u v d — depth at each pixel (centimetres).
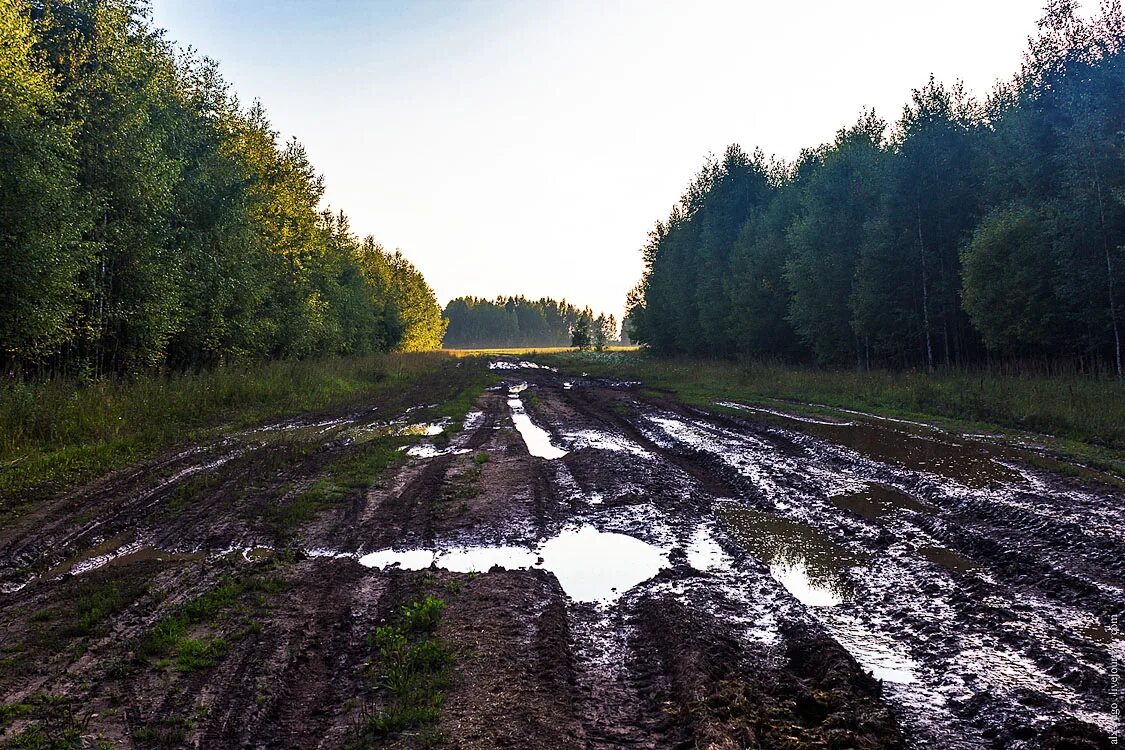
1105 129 2138
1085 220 2123
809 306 3528
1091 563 691
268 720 452
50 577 746
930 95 3009
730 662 524
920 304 3058
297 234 3909
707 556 791
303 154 4022
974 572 712
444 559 798
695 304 5209
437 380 3700
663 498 1027
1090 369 2244
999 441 1372
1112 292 2067
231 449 1428
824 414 1867
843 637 577
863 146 3447
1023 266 2319
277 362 3203
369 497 1075
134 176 2094
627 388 3125
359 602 658
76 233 1762
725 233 4822
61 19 2070
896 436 1476
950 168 2981
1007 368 2383
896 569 729
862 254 3169
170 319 2305
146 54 2331
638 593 682
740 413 1950
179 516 956
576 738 425
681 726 436
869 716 438
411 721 442
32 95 1678
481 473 1247
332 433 1678
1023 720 430
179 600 659
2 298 1631
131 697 480
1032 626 572
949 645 548
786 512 959
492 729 432
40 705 470
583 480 1168
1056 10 2364
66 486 1106
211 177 2823
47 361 2091
